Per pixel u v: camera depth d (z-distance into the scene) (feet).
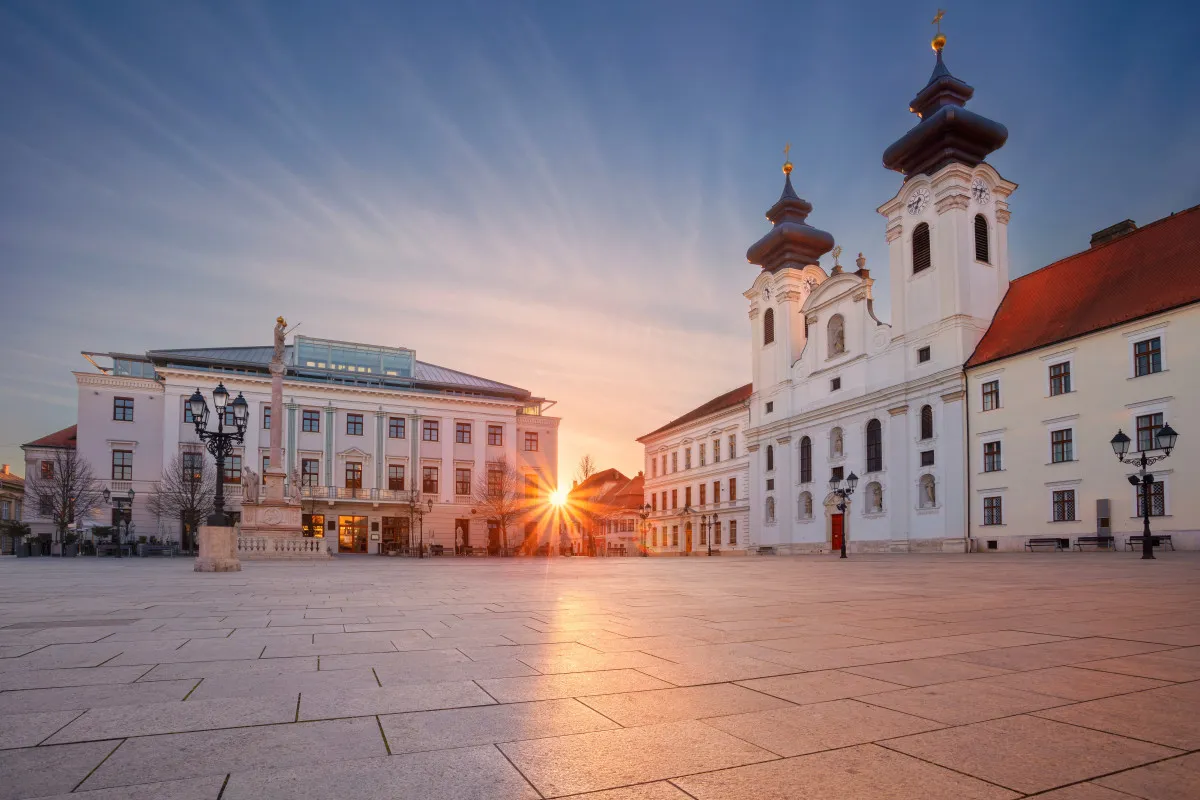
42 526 186.50
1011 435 130.11
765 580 55.06
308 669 18.04
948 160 148.97
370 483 204.95
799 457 185.37
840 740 12.24
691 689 15.88
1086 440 117.80
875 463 161.89
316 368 205.36
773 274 198.70
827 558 124.16
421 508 204.23
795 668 18.16
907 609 31.40
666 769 10.86
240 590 44.91
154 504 177.88
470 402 217.36
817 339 181.88
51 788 10.02
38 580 57.11
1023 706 14.40
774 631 24.62
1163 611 29.78
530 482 229.86
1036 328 131.44
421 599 37.73
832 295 176.96
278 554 109.19
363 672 17.69
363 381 210.38
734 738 12.36
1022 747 11.86
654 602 35.42
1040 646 21.31
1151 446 108.68
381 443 207.41
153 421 189.98
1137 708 14.24
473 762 11.14
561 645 21.72
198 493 173.58
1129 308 115.14
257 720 13.41
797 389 188.24
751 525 200.95
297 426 199.31
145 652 20.59
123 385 188.34
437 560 132.57
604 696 15.25
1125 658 19.38
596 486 374.22
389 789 10.04
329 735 12.51
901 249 156.66
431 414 213.66
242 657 19.76
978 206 148.66
